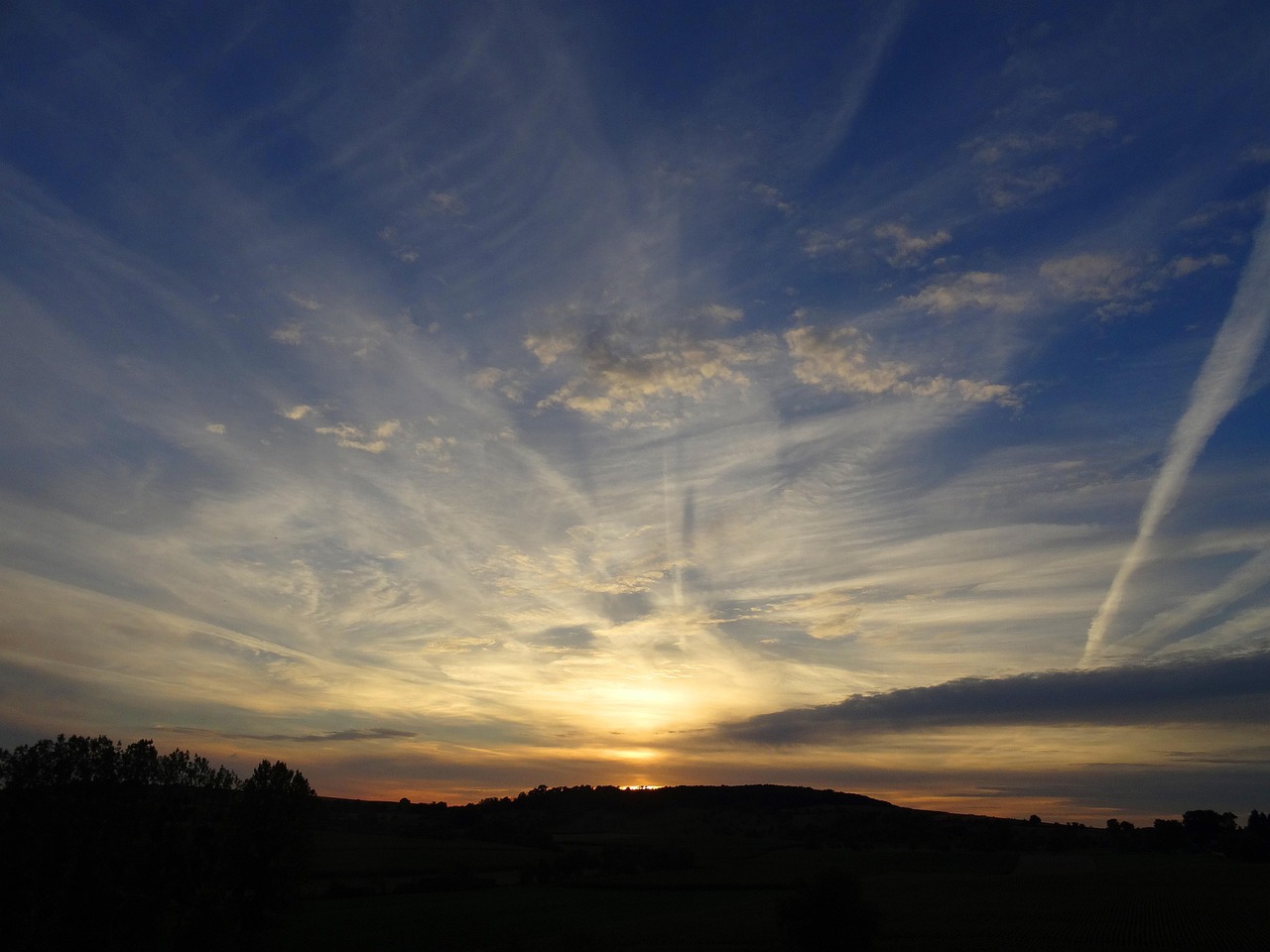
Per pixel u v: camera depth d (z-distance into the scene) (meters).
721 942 56.50
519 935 60.97
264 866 55.69
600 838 157.50
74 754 52.88
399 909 75.94
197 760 57.28
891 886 92.94
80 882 50.47
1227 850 125.38
